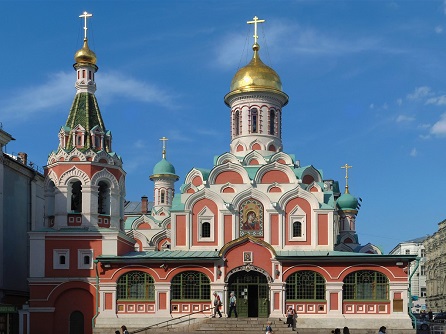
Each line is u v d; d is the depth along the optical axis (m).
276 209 55.03
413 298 63.09
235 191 56.22
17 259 62.84
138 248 73.12
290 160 58.12
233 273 52.56
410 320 50.47
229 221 55.53
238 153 61.91
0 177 58.47
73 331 52.78
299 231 55.12
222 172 57.03
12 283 61.25
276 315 51.47
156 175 83.06
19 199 64.25
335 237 59.28
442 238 126.69
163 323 51.72
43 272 53.31
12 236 61.88
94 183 54.56
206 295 52.56
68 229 53.69
